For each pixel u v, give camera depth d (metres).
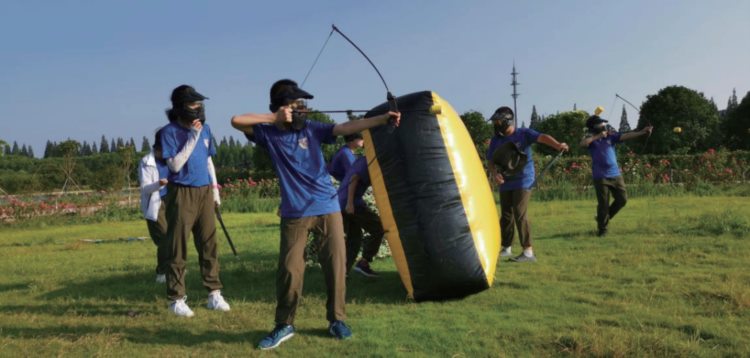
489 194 5.75
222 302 5.00
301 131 4.04
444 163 5.19
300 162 4.00
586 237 8.20
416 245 4.99
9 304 5.40
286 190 3.98
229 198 19.59
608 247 7.27
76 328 4.46
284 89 3.96
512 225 7.09
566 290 5.14
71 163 25.42
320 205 4.01
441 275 4.90
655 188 16.02
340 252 4.05
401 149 5.19
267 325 4.43
